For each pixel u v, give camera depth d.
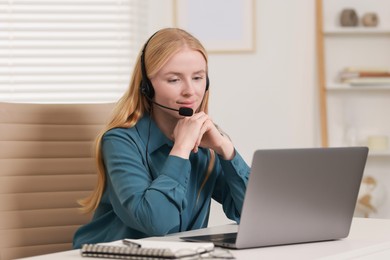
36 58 4.70
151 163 2.38
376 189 4.79
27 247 2.62
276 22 4.91
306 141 4.95
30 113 2.69
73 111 2.75
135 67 2.47
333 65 5.05
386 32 4.96
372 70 4.86
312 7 4.93
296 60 4.93
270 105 4.92
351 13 4.95
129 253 1.67
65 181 2.70
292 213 1.92
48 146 2.70
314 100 4.96
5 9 4.67
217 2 4.88
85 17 4.74
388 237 2.10
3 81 4.66
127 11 4.77
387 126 5.07
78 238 2.48
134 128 2.42
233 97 4.91
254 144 4.92
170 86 2.38
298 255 1.79
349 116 5.05
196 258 1.66
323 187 1.96
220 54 4.90
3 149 2.62
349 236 2.12
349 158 1.98
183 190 2.19
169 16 4.86
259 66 4.91
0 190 2.59
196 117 2.30
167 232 2.15
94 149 2.46
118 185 2.27
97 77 4.75
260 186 1.84
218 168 2.57
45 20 4.70
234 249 1.86
